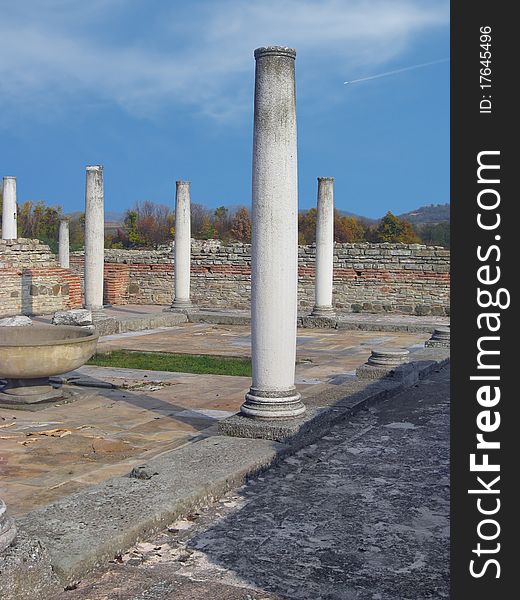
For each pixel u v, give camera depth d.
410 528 4.91
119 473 6.23
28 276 21.89
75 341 8.98
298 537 4.73
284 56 6.59
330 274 19.84
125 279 27.27
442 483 5.85
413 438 7.24
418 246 23.69
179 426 7.96
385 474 6.08
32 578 3.75
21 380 9.09
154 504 4.93
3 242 21.28
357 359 13.55
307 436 6.95
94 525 4.55
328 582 4.10
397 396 9.39
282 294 6.78
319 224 19.67
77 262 29.80
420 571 4.25
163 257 26.86
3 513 3.87
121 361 12.94
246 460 5.99
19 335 10.03
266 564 4.33
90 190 17.31
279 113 6.59
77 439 7.35
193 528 4.86
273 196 6.65
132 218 51.03
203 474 5.60
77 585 3.95
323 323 19.55
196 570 4.24
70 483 5.95
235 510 5.20
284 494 5.56
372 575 4.20
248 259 25.77
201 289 26.39
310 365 12.68
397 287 23.92
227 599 3.81
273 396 6.87
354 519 5.06
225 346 15.61
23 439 7.35
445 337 13.90
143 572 4.10
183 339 16.83
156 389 10.09
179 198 21.22
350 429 7.57
